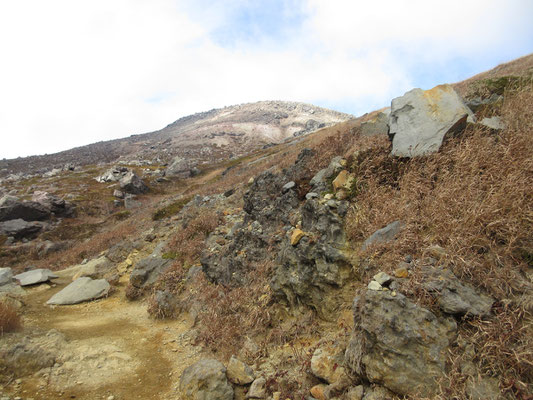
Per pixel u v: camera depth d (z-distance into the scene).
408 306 3.34
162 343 6.37
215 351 5.67
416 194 5.12
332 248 5.11
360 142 7.55
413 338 3.11
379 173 6.07
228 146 105.44
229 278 7.50
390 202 5.30
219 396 4.10
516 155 4.79
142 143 117.56
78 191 42.50
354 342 3.57
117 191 40.09
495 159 4.86
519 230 3.76
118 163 70.94
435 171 5.38
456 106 5.86
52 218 31.39
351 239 5.19
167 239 12.67
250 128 128.88
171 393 4.59
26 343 5.39
